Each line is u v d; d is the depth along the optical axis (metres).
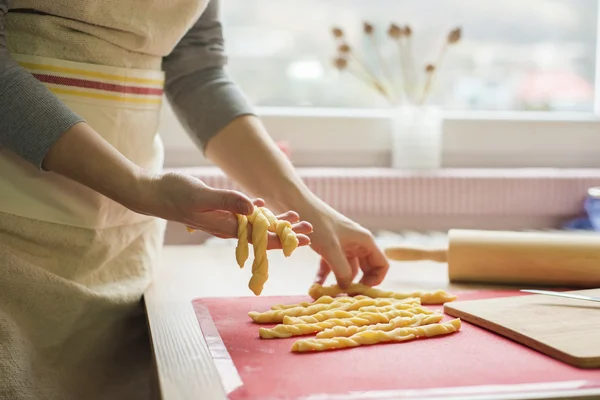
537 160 1.65
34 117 0.72
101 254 0.85
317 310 0.75
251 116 0.95
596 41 1.72
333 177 1.42
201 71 0.99
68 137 0.72
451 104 1.70
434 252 0.99
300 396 0.51
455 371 0.56
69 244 0.82
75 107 0.82
